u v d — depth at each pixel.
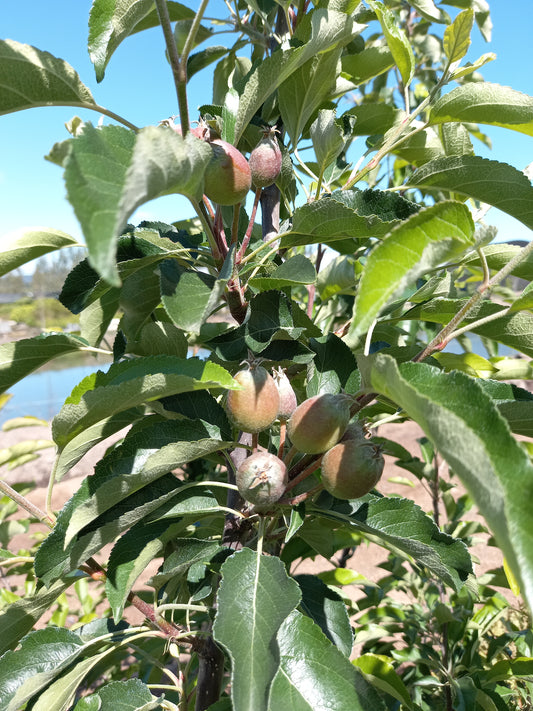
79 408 0.23
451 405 0.16
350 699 0.21
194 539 0.29
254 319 0.28
